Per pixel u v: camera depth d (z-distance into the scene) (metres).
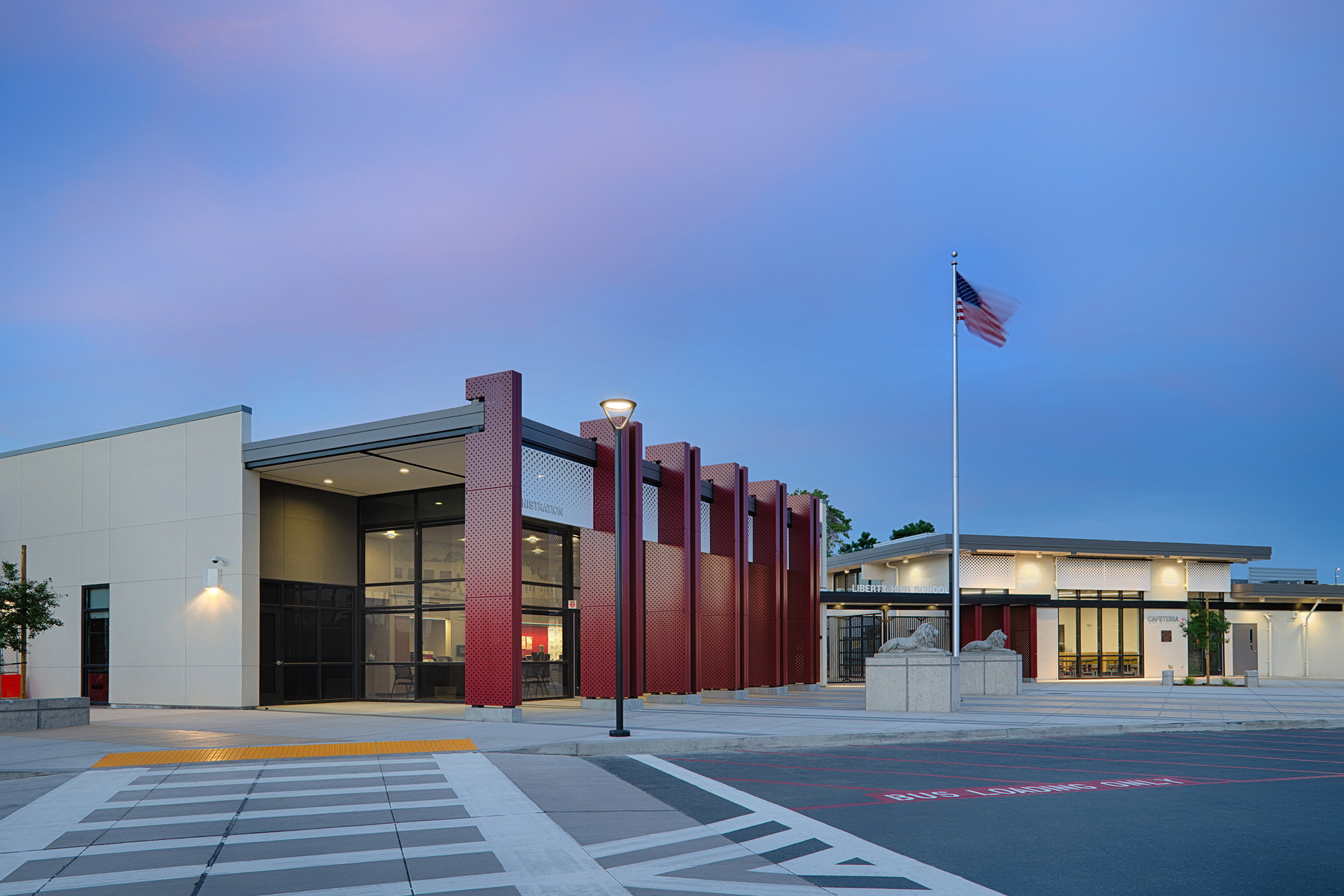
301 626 26.48
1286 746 17.39
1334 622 52.41
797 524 36.06
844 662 43.75
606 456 24.12
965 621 46.31
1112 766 14.16
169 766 13.70
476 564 20.70
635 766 13.81
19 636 25.33
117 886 7.18
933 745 17.08
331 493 27.98
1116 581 49.22
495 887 7.11
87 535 27.16
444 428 21.47
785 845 8.58
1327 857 8.40
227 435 25.02
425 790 11.49
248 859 7.98
